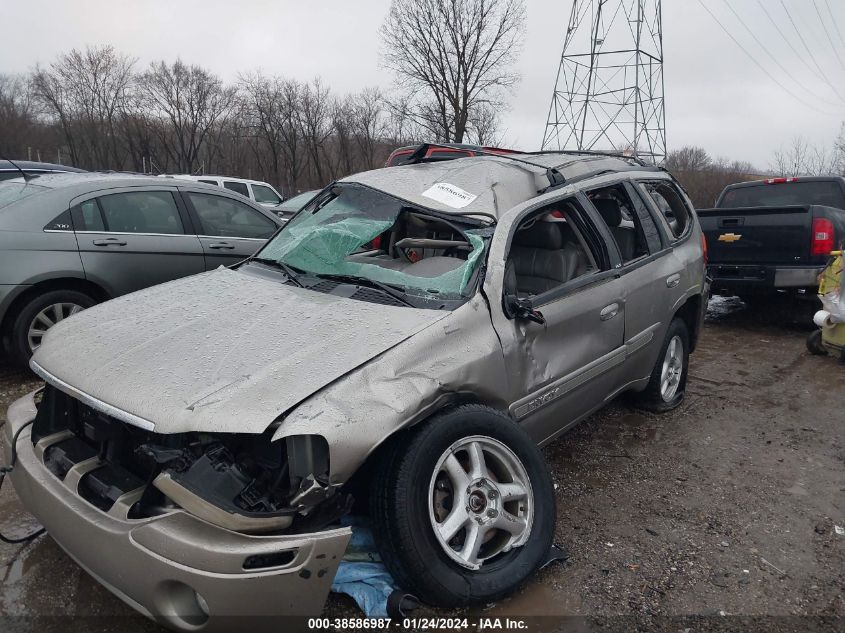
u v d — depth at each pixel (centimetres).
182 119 4991
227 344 272
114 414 240
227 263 625
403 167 413
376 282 319
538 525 283
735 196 962
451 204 353
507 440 282
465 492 264
